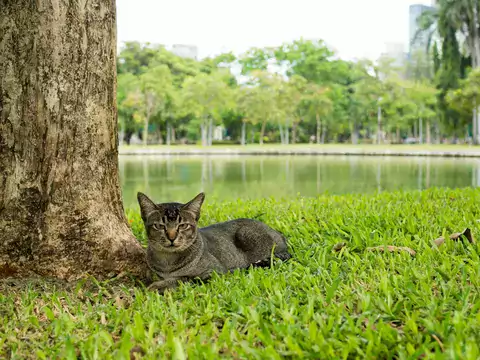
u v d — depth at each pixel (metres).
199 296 1.29
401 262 1.42
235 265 1.51
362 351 0.99
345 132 22.39
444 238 1.55
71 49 1.35
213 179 4.95
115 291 1.35
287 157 10.08
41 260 1.34
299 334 1.05
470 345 0.94
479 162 7.67
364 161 8.22
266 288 1.28
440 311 1.11
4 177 1.34
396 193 2.63
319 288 1.27
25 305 1.23
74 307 1.23
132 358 1.01
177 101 16.83
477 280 1.25
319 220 1.97
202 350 0.99
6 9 1.32
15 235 1.34
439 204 2.19
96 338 1.05
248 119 17.20
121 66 20.00
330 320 1.06
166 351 1.01
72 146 1.37
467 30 14.41
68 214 1.37
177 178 5.11
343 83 20.19
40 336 1.11
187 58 21.20
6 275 1.33
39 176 1.35
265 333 1.03
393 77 16.80
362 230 1.73
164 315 1.17
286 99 16.31
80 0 1.36
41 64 1.33
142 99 16.84
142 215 1.42
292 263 1.48
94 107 1.39
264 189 3.94
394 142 21.38
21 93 1.33
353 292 1.23
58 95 1.35
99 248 1.40
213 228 1.57
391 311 1.12
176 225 1.36
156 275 1.40
